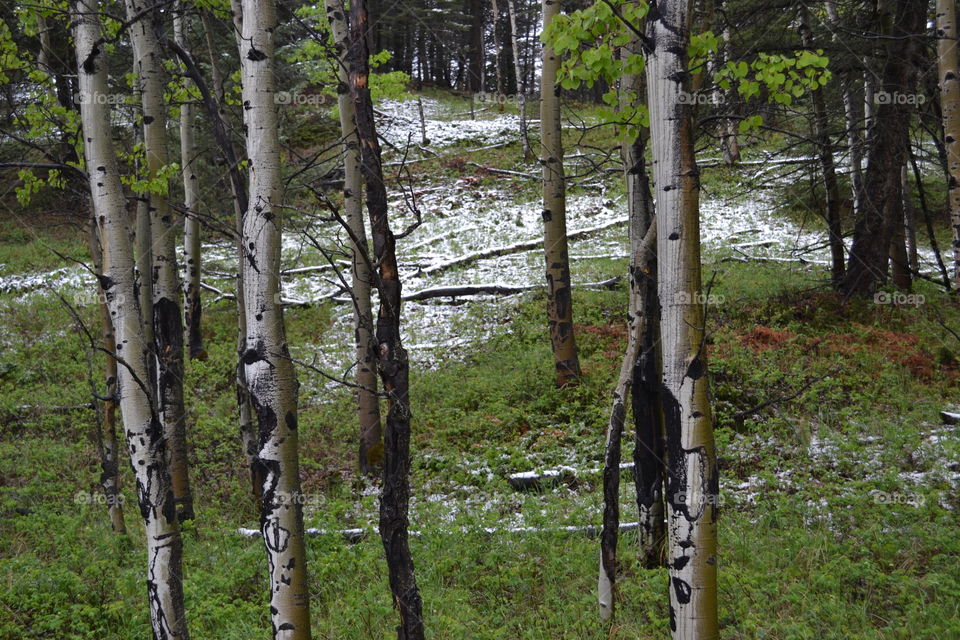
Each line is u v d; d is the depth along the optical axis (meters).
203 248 20.06
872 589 5.38
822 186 18.02
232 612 5.78
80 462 9.45
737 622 5.09
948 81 9.73
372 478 9.00
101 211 4.30
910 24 11.80
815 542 5.88
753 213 21.16
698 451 3.18
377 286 3.61
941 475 6.98
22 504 8.22
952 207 9.95
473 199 24.97
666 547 5.99
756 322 12.31
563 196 10.52
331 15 8.34
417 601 3.71
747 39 11.28
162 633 4.30
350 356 12.95
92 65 4.32
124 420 4.30
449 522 7.29
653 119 3.25
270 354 3.93
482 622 5.48
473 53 43.44
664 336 3.26
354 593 5.98
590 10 4.48
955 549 5.60
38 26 6.78
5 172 21.28
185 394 11.66
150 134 6.38
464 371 11.97
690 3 3.17
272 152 3.98
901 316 12.19
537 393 10.69
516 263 18.16
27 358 12.84
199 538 7.41
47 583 6.23
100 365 12.48
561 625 5.38
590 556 6.28
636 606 5.48
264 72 3.98
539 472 8.21
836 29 11.74
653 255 5.50
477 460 8.91
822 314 12.33
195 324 13.09
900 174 12.82
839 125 13.39
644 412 5.84
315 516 7.72
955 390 9.27
